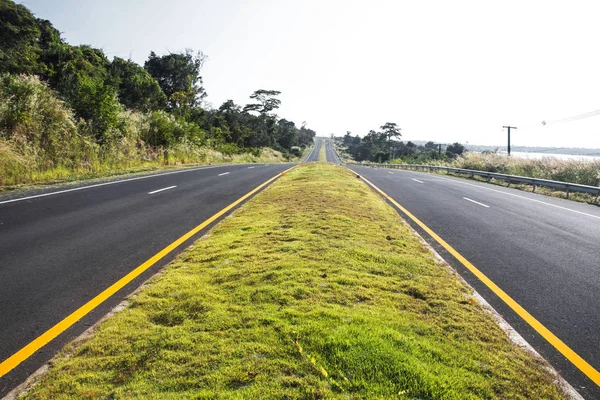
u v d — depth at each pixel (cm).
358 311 333
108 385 240
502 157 2648
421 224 789
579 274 512
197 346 277
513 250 620
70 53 2444
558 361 304
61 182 1168
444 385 240
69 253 525
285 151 10250
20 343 306
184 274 423
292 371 247
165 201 933
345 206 830
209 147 3294
